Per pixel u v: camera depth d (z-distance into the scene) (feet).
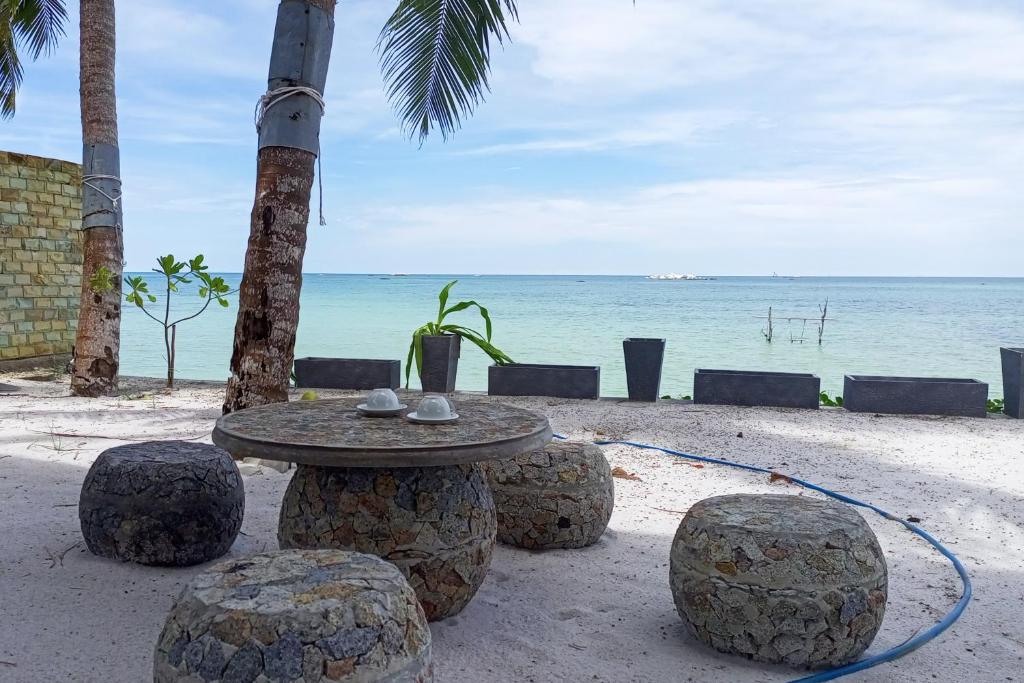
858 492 15.17
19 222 29.58
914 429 21.38
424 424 9.29
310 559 6.60
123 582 9.79
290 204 16.51
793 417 22.99
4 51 27.76
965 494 15.11
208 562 10.61
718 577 8.10
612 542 12.18
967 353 55.52
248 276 16.66
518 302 161.07
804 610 7.82
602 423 21.71
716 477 16.26
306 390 26.05
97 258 24.62
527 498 11.55
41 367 30.66
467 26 20.47
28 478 14.58
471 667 7.96
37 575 9.89
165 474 10.28
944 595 10.20
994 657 8.46
